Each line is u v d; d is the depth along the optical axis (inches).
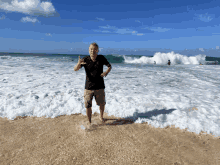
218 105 161.8
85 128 118.2
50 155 87.1
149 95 196.2
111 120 133.3
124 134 111.7
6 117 131.9
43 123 125.0
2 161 81.4
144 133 113.7
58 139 103.1
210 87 259.3
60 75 326.3
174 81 316.5
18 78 269.3
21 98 163.2
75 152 90.3
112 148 95.0
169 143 101.7
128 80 310.0
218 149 96.1
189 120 128.8
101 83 118.1
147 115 138.6
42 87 211.9
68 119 133.3
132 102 165.9
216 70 586.9
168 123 127.2
